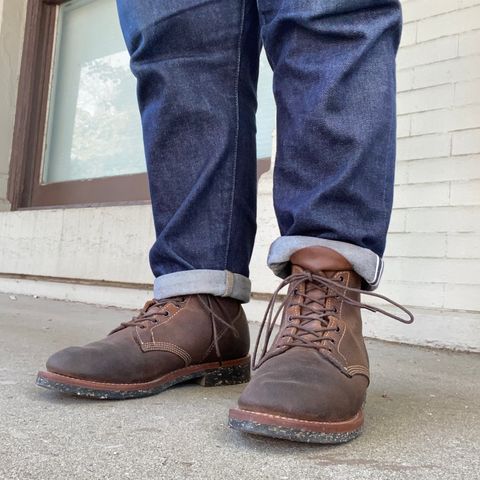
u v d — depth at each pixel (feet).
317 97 2.43
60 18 10.42
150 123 3.09
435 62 5.22
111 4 9.70
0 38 10.03
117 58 9.53
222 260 3.05
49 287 8.66
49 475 1.70
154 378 2.77
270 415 1.99
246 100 3.16
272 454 1.95
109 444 2.00
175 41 3.01
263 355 2.50
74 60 10.16
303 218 2.46
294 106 2.53
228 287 3.04
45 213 8.73
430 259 5.09
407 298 5.18
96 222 8.02
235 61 3.09
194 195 3.00
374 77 2.45
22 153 10.03
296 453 1.97
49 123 10.27
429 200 5.14
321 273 2.47
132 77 9.25
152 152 3.10
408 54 5.39
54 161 10.15
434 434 2.26
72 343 4.46
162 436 2.11
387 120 2.48
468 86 5.01
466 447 2.10
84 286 8.16
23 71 10.16
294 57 2.54
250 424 2.00
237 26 3.08
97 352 2.64
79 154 9.84
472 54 5.02
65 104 10.15
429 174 5.16
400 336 5.14
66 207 9.00
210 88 3.03
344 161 2.42
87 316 6.48
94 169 9.64
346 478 1.74
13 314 6.37
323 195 2.43
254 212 3.24
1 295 8.79
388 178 2.52
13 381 2.97
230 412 2.07
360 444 2.10
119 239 7.72
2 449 1.92
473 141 4.94
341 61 2.42
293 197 2.54
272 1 2.69
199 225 3.03
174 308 2.95
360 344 2.46
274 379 2.12
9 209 9.89
